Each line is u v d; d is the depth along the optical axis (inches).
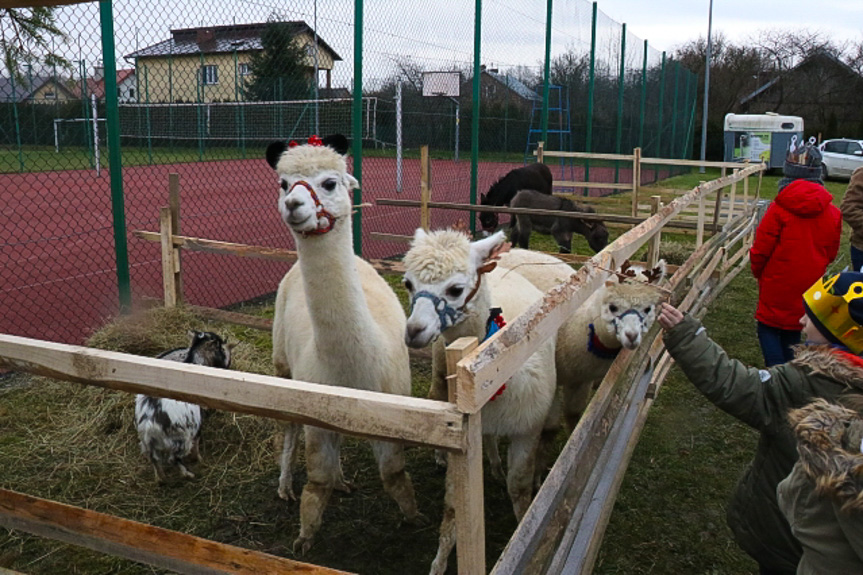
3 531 133.7
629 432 135.6
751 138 1119.6
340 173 116.0
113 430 173.2
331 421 62.8
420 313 109.9
